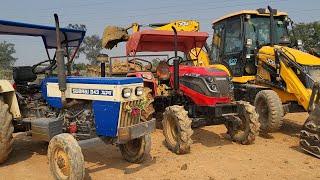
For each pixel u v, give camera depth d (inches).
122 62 368.8
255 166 235.3
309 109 287.6
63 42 282.2
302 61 315.6
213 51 430.3
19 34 280.4
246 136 286.2
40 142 306.8
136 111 211.0
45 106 257.4
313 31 1027.9
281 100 339.6
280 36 395.5
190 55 393.4
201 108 281.1
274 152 269.6
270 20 373.7
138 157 239.6
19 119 251.9
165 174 222.1
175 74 291.0
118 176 220.1
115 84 206.2
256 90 346.9
